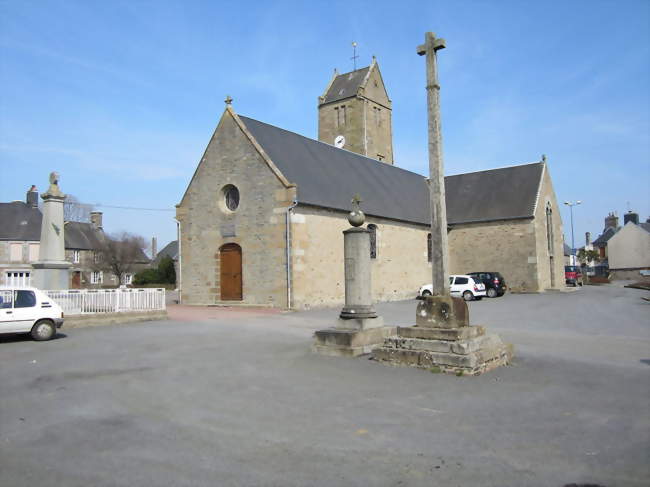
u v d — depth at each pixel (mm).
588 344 12195
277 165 23062
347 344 10633
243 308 22578
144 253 65875
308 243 22500
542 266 34656
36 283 18250
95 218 61312
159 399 7426
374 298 26906
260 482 4617
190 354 10992
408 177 37094
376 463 5039
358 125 40781
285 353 11008
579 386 8016
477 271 35344
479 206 36438
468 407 6938
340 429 6070
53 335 13273
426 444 5551
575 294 32438
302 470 4879
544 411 6723
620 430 5934
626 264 68438
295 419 6457
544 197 36281
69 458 5180
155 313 17609
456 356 8867
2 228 49031
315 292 22672
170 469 4902
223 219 23922
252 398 7453
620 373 8906
